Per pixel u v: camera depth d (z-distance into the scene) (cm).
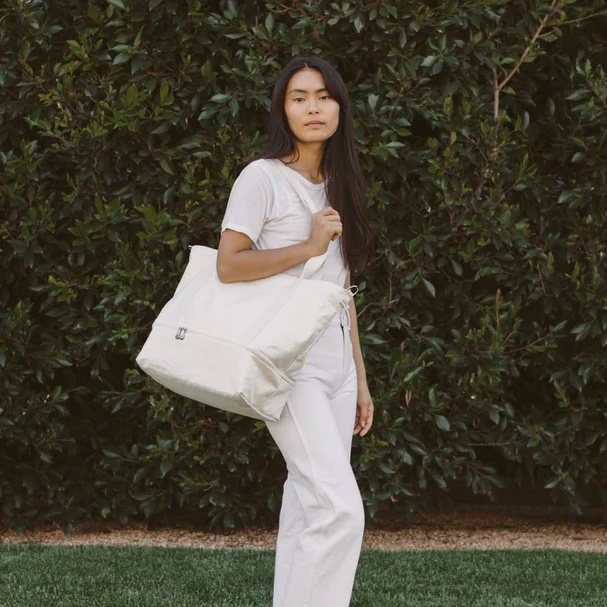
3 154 458
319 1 448
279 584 278
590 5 463
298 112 262
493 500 492
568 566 421
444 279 484
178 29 448
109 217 457
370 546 480
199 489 479
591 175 472
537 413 481
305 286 247
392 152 446
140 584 385
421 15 446
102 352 476
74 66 450
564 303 471
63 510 489
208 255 264
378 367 470
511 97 472
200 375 243
